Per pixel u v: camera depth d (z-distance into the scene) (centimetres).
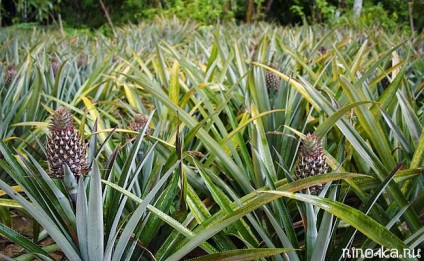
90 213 88
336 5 817
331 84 209
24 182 102
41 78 189
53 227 90
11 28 547
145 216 116
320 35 435
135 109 196
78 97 215
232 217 91
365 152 124
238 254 94
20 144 174
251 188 133
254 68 181
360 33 434
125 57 302
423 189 118
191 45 395
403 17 697
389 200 126
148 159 132
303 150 104
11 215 167
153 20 690
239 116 183
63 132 92
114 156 108
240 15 796
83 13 821
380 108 130
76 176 97
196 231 106
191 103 202
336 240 122
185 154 131
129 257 104
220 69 249
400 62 184
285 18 857
